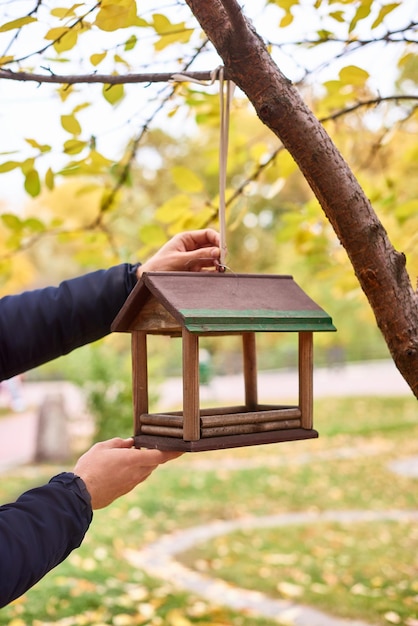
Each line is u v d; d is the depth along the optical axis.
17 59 2.17
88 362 12.86
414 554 6.09
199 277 1.90
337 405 18.61
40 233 3.47
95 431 13.02
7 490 9.49
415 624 4.33
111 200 3.43
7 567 1.52
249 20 1.98
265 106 1.87
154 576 5.53
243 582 5.46
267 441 1.88
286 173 3.27
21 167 2.59
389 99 2.97
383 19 2.51
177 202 3.01
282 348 34.19
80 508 1.66
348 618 4.57
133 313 1.96
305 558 6.09
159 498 8.70
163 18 2.33
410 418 16.33
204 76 2.11
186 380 1.77
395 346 1.93
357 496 8.83
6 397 24.94
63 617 4.37
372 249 1.90
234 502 8.66
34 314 2.33
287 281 2.04
